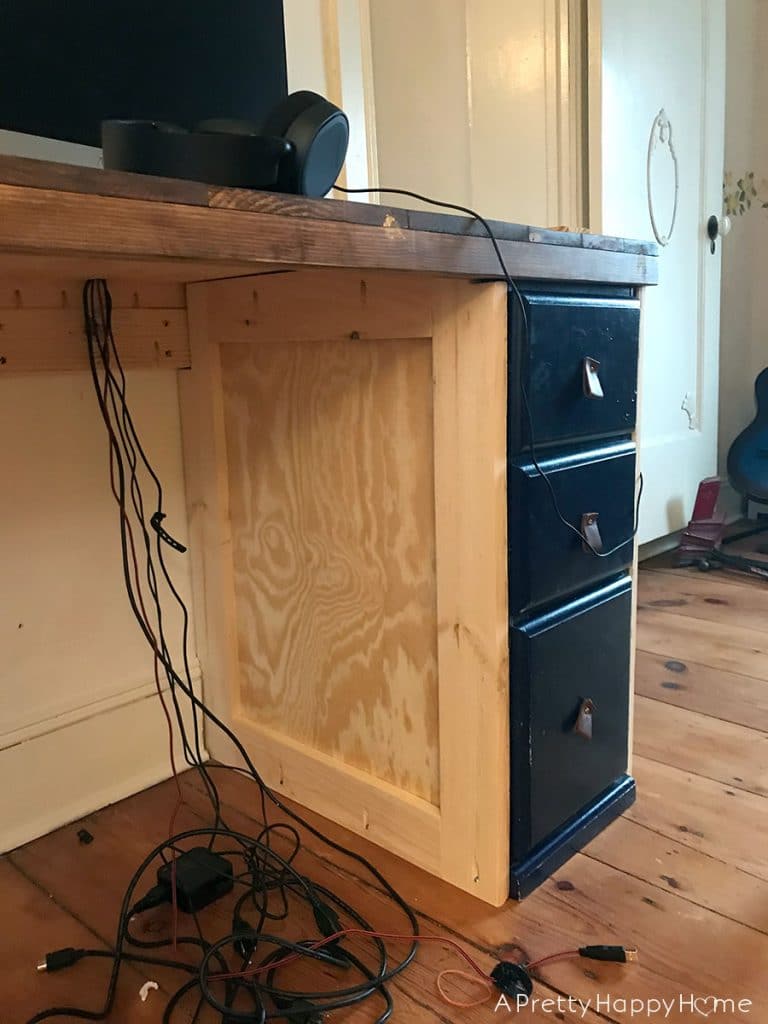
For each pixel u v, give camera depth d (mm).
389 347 968
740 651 1707
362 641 1075
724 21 2324
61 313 1067
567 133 1801
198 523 1258
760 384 2645
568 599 1015
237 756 1281
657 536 2320
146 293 1153
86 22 910
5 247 485
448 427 907
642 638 1792
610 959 859
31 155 949
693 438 2410
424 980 848
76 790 1165
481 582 908
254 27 1082
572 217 1846
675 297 2260
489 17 1835
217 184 696
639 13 1971
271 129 787
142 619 1182
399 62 1972
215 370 1184
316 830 1124
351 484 1045
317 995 809
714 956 868
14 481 1071
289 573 1154
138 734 1234
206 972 831
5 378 1048
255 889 981
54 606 1128
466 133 1904
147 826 1143
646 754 1293
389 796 1060
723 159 2475
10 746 1091
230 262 615
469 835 968
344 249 676
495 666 912
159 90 982
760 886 978
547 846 1009
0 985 861
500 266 833
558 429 945
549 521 939
